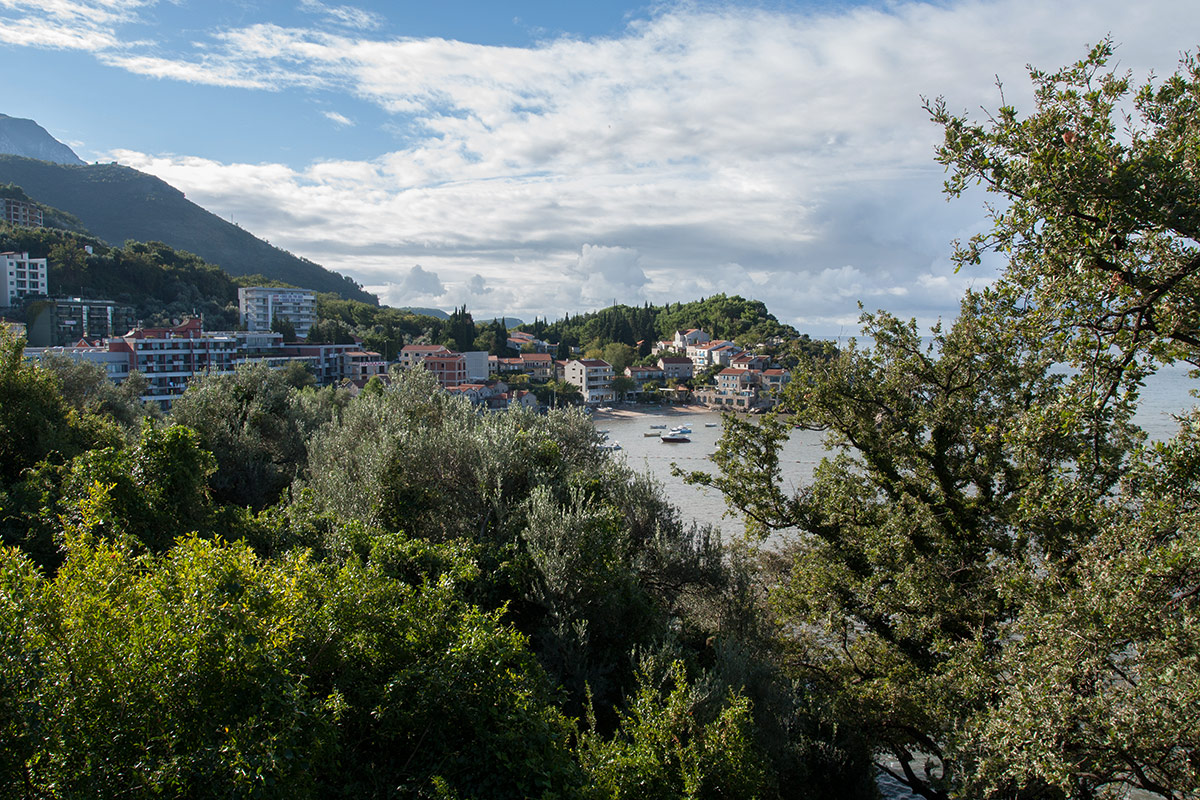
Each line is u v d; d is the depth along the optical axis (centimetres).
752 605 1911
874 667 1662
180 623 687
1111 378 820
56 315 10769
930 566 1434
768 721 1412
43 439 1942
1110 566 805
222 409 2684
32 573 733
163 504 1424
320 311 17475
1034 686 836
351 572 986
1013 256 868
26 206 18462
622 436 10331
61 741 598
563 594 1485
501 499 1803
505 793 873
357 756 908
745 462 1861
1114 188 704
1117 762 786
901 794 1962
